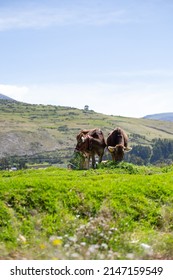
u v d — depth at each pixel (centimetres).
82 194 1596
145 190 1736
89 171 2355
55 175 2214
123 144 2717
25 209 1453
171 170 2494
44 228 1373
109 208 1547
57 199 1541
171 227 1521
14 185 1562
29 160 17288
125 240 1236
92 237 1238
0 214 1377
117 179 1895
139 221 1540
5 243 1246
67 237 1242
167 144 16600
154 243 1241
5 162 13975
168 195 1745
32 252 1123
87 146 2797
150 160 15538
